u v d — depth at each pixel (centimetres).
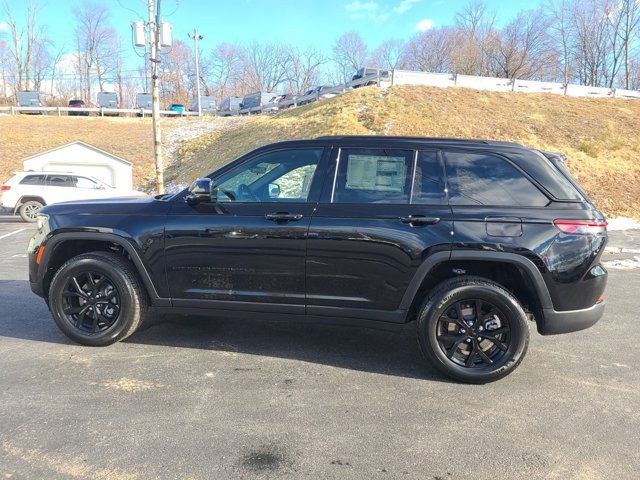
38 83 6694
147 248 396
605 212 1598
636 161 2044
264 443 278
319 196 378
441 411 320
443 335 364
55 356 397
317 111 2431
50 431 285
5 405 314
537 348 442
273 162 399
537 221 348
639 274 774
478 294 354
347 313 376
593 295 356
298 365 391
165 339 442
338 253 366
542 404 332
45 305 544
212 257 387
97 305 414
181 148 3064
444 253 352
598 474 255
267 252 376
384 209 364
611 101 2792
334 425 299
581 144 2097
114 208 412
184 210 396
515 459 267
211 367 382
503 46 5456
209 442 277
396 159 377
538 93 2777
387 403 329
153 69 1441
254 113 4147
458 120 2167
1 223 1559
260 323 494
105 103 4506
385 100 2283
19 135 3231
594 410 325
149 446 272
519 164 365
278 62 7588
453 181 367
